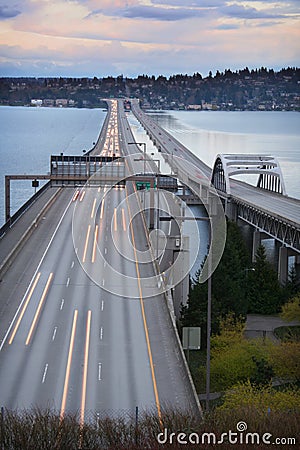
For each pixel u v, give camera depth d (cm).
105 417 4316
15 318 6544
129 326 6378
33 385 5031
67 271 8256
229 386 5553
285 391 5331
